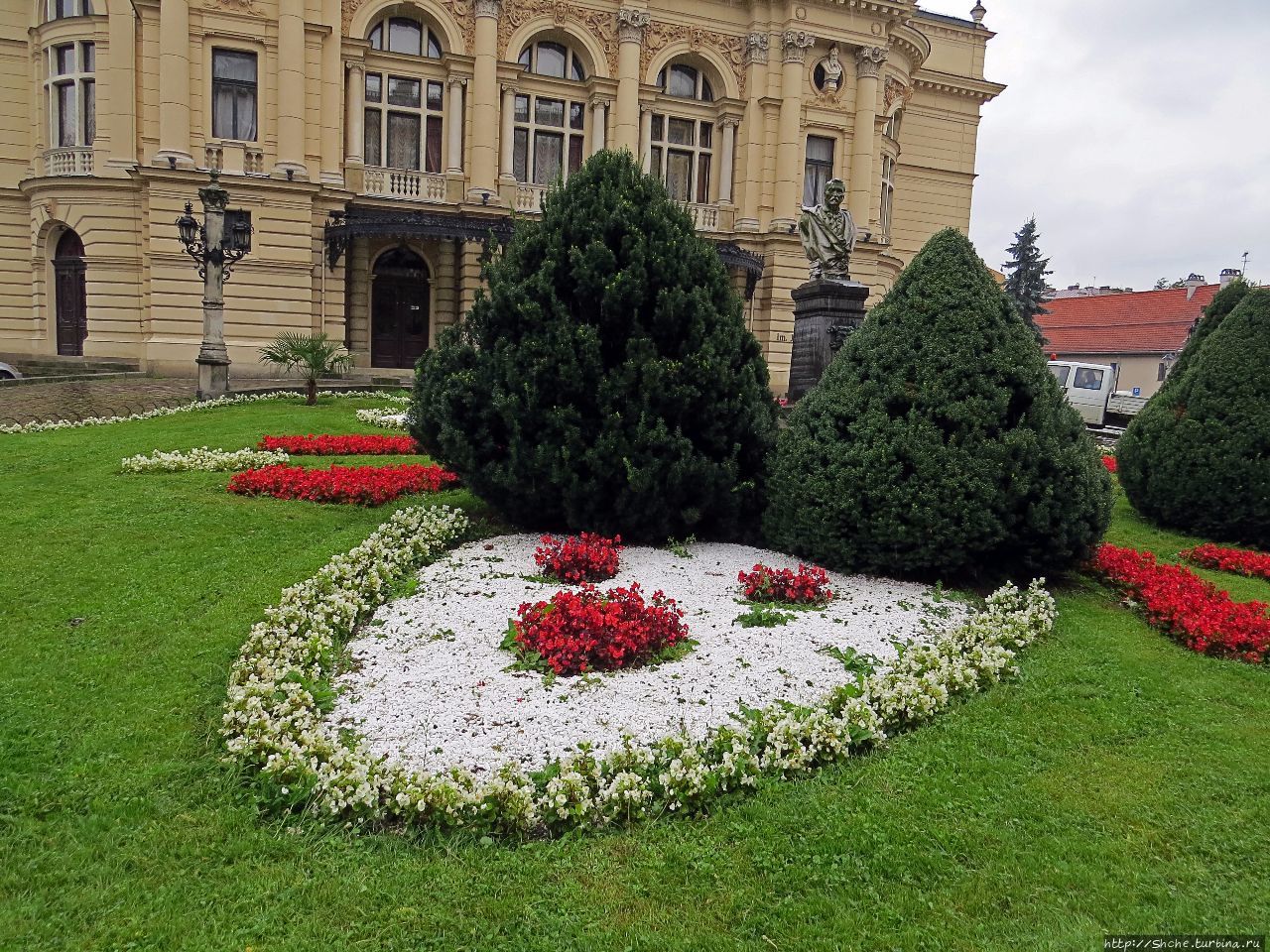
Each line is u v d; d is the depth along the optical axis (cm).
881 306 688
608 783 355
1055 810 351
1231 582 725
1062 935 281
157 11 2217
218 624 507
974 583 643
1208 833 337
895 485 609
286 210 2280
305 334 2327
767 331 2802
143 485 861
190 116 2214
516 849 324
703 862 317
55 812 334
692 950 276
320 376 1812
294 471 891
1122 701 454
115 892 294
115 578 580
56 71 2423
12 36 2517
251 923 283
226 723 388
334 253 2345
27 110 2552
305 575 595
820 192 2859
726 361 695
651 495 683
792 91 2723
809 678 464
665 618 498
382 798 343
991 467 598
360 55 2412
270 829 329
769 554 693
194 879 303
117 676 442
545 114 2677
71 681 436
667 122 2789
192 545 661
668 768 365
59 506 761
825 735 388
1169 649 541
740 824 338
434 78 2536
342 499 830
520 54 2652
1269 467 822
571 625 480
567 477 672
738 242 2798
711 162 2853
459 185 2539
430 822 332
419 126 2553
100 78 2342
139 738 386
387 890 299
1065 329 4928
